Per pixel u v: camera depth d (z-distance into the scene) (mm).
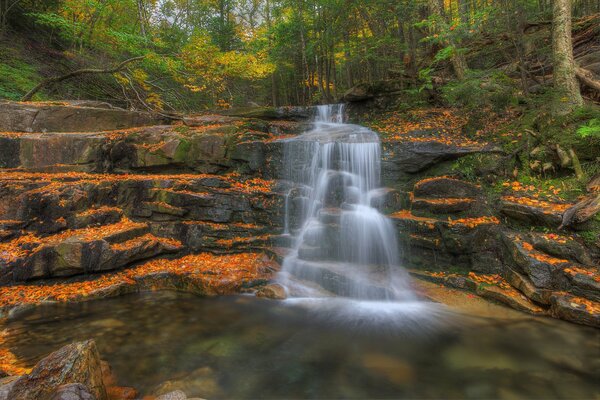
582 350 4422
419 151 8328
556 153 7105
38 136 9578
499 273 6125
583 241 5477
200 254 8211
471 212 6953
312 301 6438
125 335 5066
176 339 4961
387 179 8664
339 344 4816
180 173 9914
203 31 19812
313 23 17469
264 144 9695
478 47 11742
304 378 3984
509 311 5480
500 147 7855
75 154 9586
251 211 8734
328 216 8039
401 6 12328
